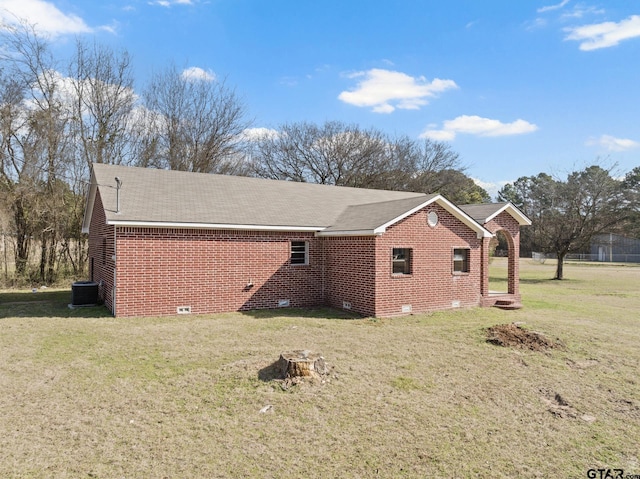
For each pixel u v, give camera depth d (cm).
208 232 1297
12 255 2056
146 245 1210
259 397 613
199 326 1091
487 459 457
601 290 2256
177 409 570
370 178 3988
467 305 1464
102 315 1222
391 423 540
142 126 2761
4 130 2028
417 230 1331
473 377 720
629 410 600
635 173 5712
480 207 1706
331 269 1452
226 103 3253
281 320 1188
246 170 3725
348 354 841
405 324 1152
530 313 1399
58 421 529
